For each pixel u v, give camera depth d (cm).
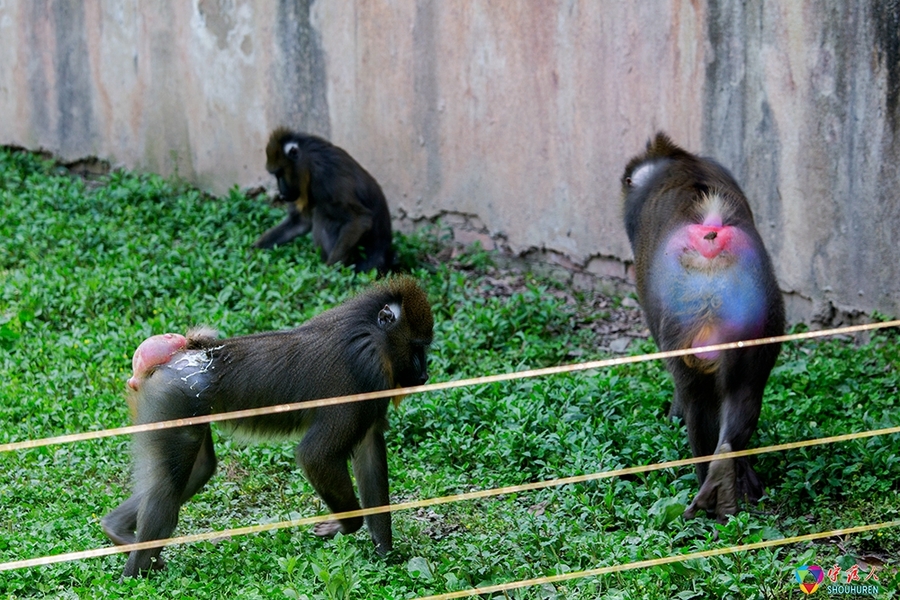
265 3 1330
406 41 1230
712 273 643
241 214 1293
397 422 787
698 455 685
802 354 912
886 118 894
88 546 613
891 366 855
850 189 927
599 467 697
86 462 726
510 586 555
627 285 1097
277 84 1345
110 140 1515
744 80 982
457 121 1210
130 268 1087
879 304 920
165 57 1432
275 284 1063
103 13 1477
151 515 584
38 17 1548
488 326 970
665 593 554
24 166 1546
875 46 891
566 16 1097
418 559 592
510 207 1186
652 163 775
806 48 934
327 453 600
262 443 730
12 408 800
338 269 1122
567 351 960
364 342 607
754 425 647
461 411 794
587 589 554
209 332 625
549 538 611
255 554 601
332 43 1291
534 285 1105
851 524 633
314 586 564
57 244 1180
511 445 732
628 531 634
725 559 574
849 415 770
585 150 1108
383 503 618
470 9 1170
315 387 601
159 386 586
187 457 590
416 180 1260
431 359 906
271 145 1176
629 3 1048
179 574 583
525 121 1152
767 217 993
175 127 1445
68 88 1540
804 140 951
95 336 931
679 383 681
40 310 989
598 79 1084
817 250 961
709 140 1018
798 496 673
